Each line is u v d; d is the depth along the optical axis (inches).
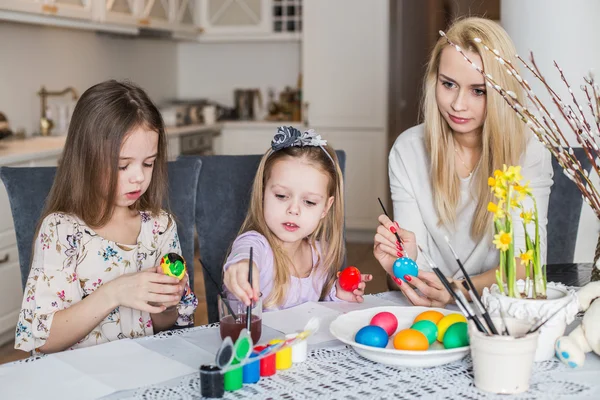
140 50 216.5
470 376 45.0
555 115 108.1
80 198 62.1
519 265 65.5
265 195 64.3
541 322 45.8
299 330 53.3
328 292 65.6
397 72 203.3
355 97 206.7
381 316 51.5
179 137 190.2
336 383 43.9
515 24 112.8
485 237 71.7
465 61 65.4
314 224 63.9
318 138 64.9
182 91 243.9
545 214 70.4
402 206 77.1
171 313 65.7
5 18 131.2
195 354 49.0
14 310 126.5
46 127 165.3
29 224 66.9
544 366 46.4
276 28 222.1
